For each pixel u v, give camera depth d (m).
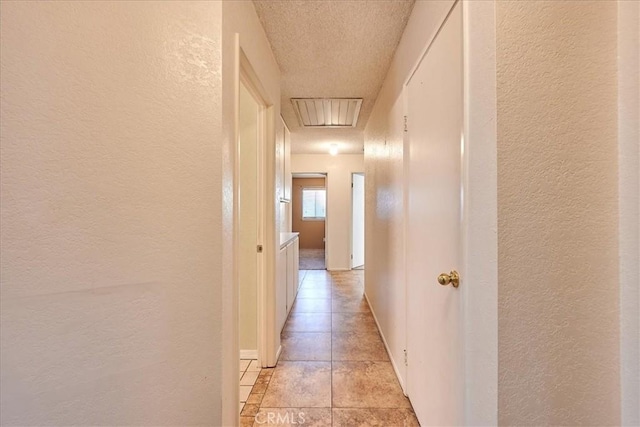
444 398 1.13
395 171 1.96
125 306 0.78
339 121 3.48
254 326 2.15
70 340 0.69
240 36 1.31
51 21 0.65
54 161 0.66
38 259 0.64
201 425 0.97
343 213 5.56
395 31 1.74
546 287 0.72
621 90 0.69
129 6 0.79
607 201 0.71
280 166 2.50
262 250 2.01
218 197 1.01
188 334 0.93
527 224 0.71
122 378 0.78
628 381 0.69
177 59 0.90
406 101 1.68
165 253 0.87
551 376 0.72
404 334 1.73
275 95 2.09
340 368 2.02
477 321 0.84
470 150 0.87
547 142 0.71
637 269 0.67
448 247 1.09
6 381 0.60
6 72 0.60
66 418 0.68
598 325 0.72
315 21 1.65
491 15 0.73
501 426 0.72
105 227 0.74
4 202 0.60
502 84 0.71
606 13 0.70
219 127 1.02
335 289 4.18
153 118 0.84
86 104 0.71
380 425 1.48
